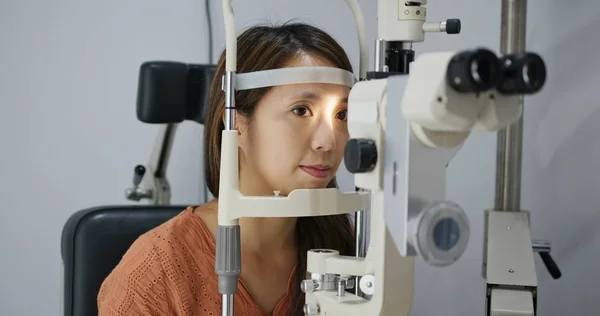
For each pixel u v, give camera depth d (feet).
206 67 5.41
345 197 3.31
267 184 3.75
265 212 3.08
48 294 7.06
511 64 2.04
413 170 2.32
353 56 6.18
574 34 5.13
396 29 3.03
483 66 2.01
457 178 5.73
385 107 2.49
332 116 3.59
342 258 3.01
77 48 6.95
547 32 5.24
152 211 4.90
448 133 2.32
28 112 6.99
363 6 6.12
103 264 4.71
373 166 2.54
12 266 7.07
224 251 3.04
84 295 4.67
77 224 4.75
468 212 5.70
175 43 6.85
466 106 2.09
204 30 6.77
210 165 4.09
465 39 5.66
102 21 6.93
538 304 5.37
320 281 3.06
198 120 5.50
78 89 6.98
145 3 6.89
